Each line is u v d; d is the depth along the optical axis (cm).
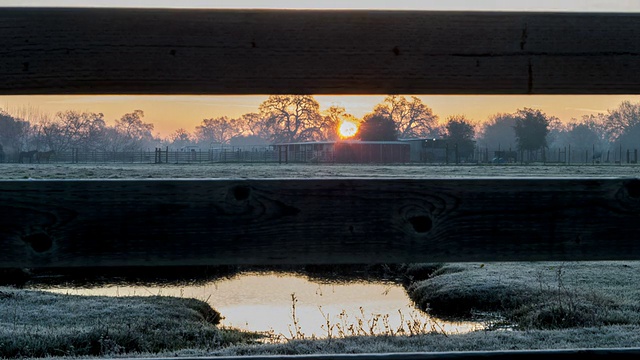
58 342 815
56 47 164
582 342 732
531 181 170
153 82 166
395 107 13925
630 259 171
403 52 169
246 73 167
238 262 168
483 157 10225
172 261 166
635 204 171
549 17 172
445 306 1181
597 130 14512
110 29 165
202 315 1136
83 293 1398
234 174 5212
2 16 163
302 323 1085
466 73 171
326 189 168
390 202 169
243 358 180
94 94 168
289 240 168
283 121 15175
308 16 167
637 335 770
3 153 9956
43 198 164
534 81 172
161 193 166
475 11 171
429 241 169
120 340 852
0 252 163
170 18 165
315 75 168
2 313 1018
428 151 9619
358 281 1574
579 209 171
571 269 1428
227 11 166
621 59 174
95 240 165
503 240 170
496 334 802
